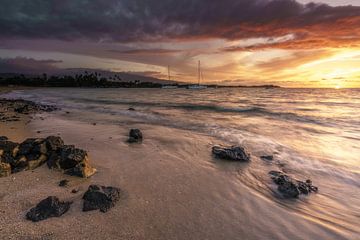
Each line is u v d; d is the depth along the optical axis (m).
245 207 6.11
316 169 8.92
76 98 54.34
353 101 47.09
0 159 7.72
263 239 4.85
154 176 7.97
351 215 5.89
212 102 44.91
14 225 4.98
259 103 42.59
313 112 27.69
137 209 5.83
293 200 6.56
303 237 4.95
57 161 8.27
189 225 5.24
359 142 12.84
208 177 8.00
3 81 156.75
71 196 6.33
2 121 17.36
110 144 11.96
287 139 13.55
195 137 13.88
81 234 4.78
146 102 43.22
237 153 9.95
